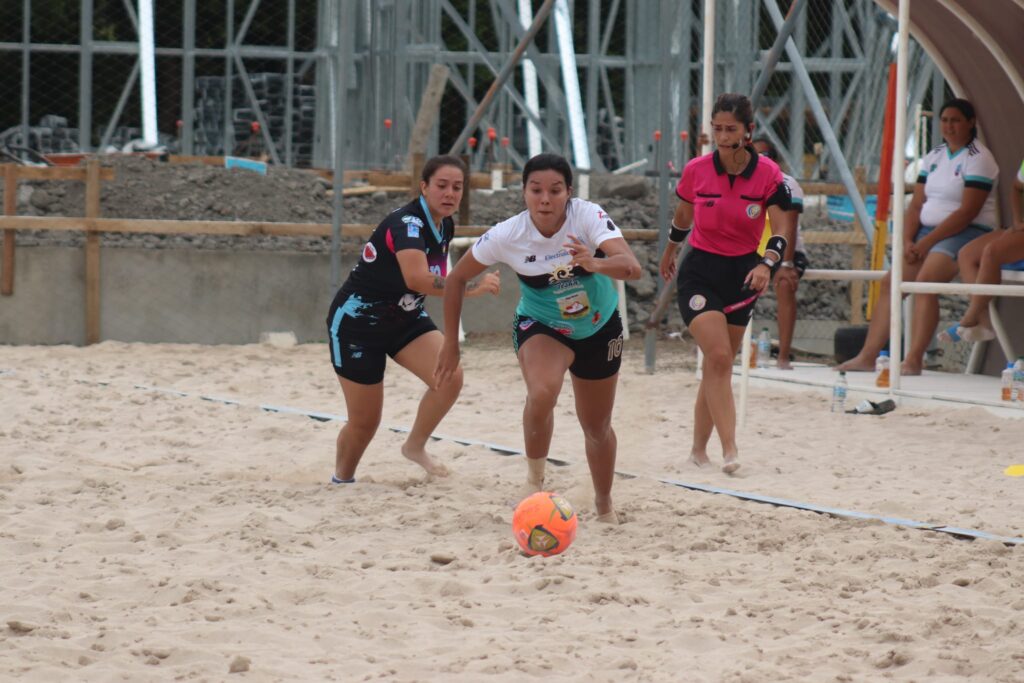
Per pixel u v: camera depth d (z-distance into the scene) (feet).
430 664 46.26
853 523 70.90
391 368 145.79
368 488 79.87
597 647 48.85
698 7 285.64
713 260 87.10
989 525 71.26
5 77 289.33
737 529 69.05
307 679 44.88
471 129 168.76
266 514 70.69
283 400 123.95
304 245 190.70
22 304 167.84
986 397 116.16
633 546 65.26
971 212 123.54
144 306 170.81
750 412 118.32
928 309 132.77
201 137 294.66
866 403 117.08
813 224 212.43
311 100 293.43
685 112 245.45
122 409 113.80
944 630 50.85
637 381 140.05
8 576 58.54
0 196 191.11
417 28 295.07
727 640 49.78
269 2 293.02
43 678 44.57
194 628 50.52
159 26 295.69
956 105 124.67
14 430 100.58
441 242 78.23
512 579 58.49
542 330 67.67
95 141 293.84
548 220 62.69
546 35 313.73
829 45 290.97
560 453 95.66
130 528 68.59
